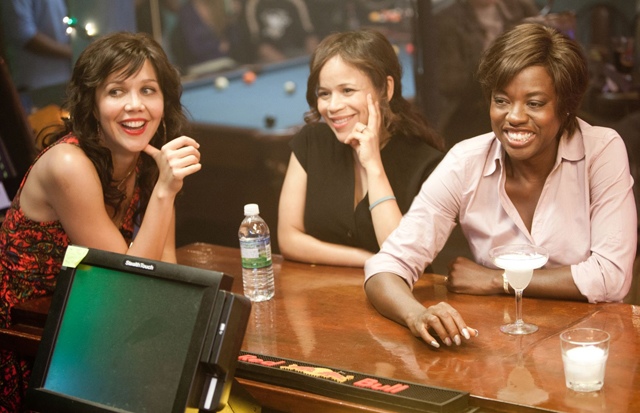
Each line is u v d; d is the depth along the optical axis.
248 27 9.34
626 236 2.27
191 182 6.34
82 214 2.47
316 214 2.88
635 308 2.21
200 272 1.66
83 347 1.77
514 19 4.50
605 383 1.80
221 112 7.19
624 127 4.32
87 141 2.47
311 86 2.85
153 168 2.68
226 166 6.40
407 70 6.91
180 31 8.73
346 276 2.66
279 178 6.31
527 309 2.24
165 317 1.68
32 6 4.88
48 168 2.45
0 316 2.52
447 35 4.62
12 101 3.67
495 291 2.35
